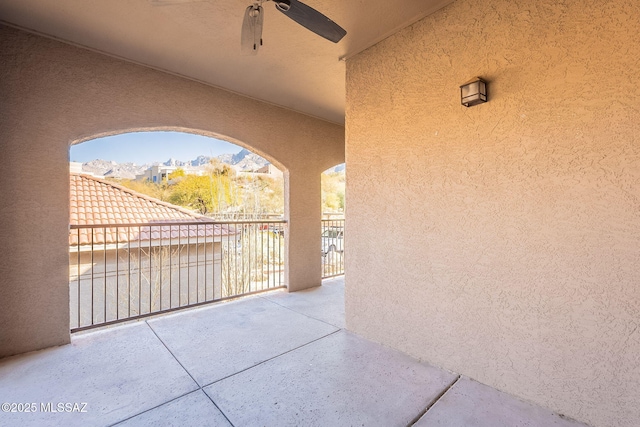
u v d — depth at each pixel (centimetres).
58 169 265
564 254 169
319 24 178
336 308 367
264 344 265
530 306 182
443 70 221
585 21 161
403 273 249
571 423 164
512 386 189
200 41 268
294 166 446
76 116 273
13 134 246
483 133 201
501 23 192
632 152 148
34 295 254
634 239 148
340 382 206
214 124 361
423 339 236
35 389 197
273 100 406
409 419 169
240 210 985
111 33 256
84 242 505
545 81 174
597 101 158
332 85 360
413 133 241
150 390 196
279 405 181
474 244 206
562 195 169
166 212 646
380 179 267
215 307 370
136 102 305
